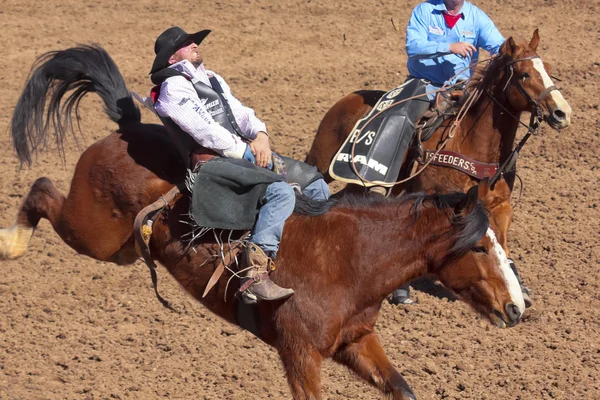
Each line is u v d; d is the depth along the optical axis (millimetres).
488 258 7773
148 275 12469
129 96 9352
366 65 20719
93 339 10781
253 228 8039
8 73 20719
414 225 7938
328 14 24344
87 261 12891
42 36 23141
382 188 10680
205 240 8258
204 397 9602
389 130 10812
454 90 11242
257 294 7801
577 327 11023
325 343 7863
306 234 8008
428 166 10992
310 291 7836
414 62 11617
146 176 8625
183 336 10891
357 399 9578
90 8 25422
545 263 12656
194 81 8305
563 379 9859
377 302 8055
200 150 8312
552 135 17172
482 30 11641
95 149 8938
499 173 10844
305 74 20391
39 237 13695
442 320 11250
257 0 25594
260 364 10242
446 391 9625
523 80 10617
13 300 11680
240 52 21875
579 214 14156
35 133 9578
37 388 9664
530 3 24500
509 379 9859
